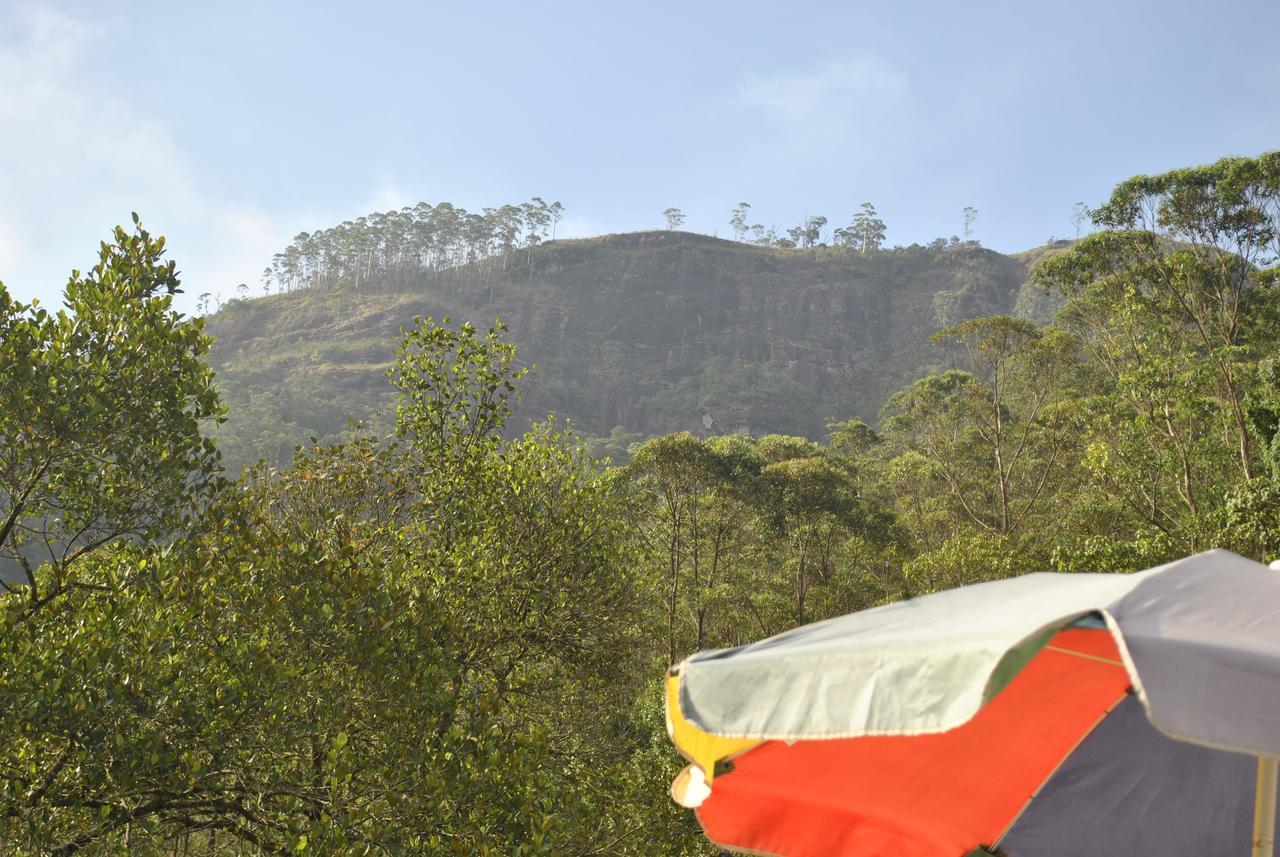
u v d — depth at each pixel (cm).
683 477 3428
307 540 893
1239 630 194
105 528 792
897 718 179
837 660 193
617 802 1232
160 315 833
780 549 4450
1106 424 3123
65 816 740
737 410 18562
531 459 1357
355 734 800
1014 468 4588
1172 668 173
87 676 703
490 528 1252
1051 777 341
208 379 849
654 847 1223
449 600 1136
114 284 832
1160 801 331
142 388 798
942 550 2558
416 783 755
